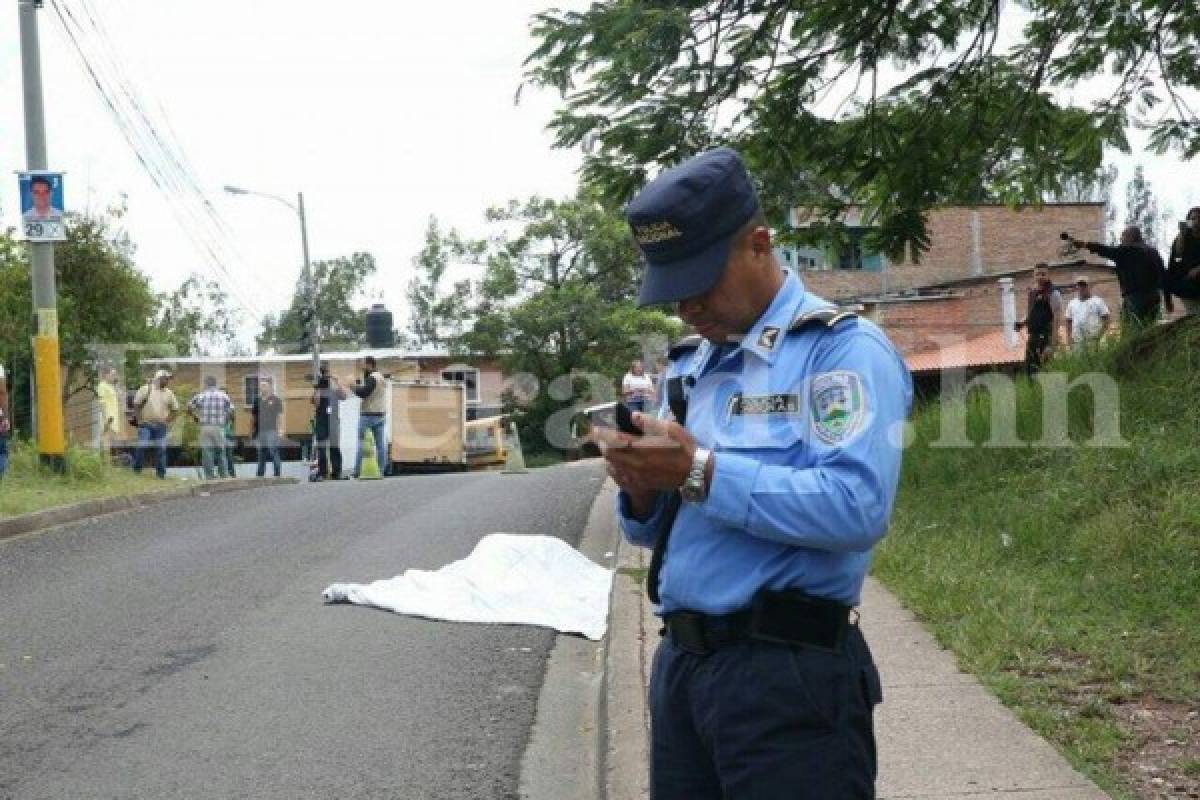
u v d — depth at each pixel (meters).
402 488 14.98
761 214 2.37
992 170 10.61
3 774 4.81
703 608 2.31
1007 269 34.62
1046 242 34.97
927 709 4.78
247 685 5.94
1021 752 4.29
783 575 2.26
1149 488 7.36
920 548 7.66
